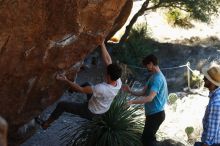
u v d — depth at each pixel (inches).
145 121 261.6
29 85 205.5
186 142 327.0
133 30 603.5
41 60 197.2
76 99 396.8
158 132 317.1
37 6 174.7
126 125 267.6
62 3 181.8
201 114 398.9
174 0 562.9
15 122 220.7
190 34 698.2
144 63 252.1
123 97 271.1
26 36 181.0
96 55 522.6
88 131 265.0
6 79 192.5
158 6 574.2
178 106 420.2
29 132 247.6
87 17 194.9
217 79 204.2
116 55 538.0
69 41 199.2
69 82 216.5
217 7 615.5
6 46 178.1
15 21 172.2
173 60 589.0
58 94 230.4
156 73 249.1
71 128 298.0
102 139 258.5
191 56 605.0
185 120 378.3
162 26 716.0
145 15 677.3
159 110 251.0
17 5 168.2
